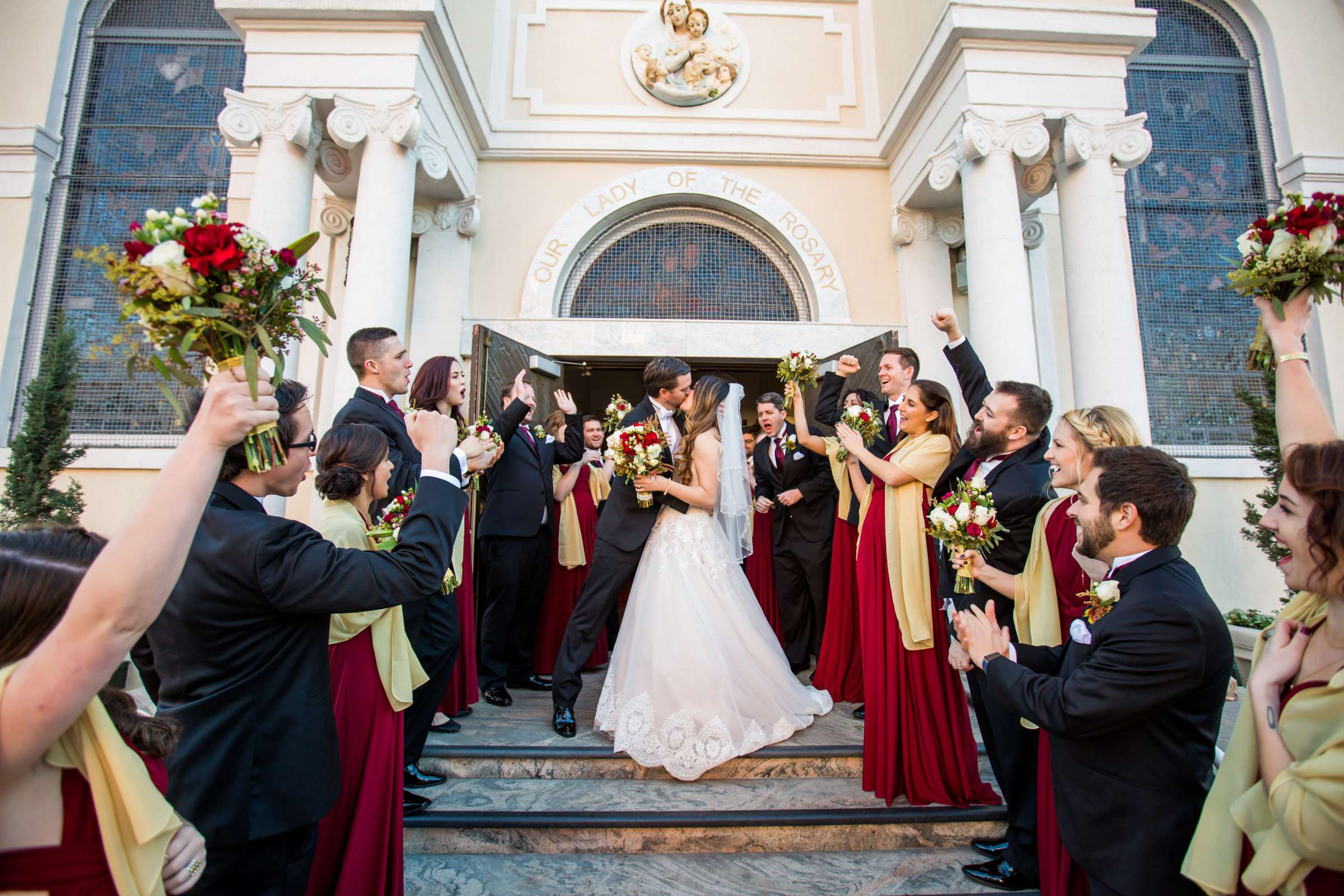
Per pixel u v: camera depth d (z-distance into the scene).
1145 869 1.48
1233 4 7.09
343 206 5.89
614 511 3.39
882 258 6.49
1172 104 7.00
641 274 6.66
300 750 1.53
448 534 1.73
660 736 2.92
